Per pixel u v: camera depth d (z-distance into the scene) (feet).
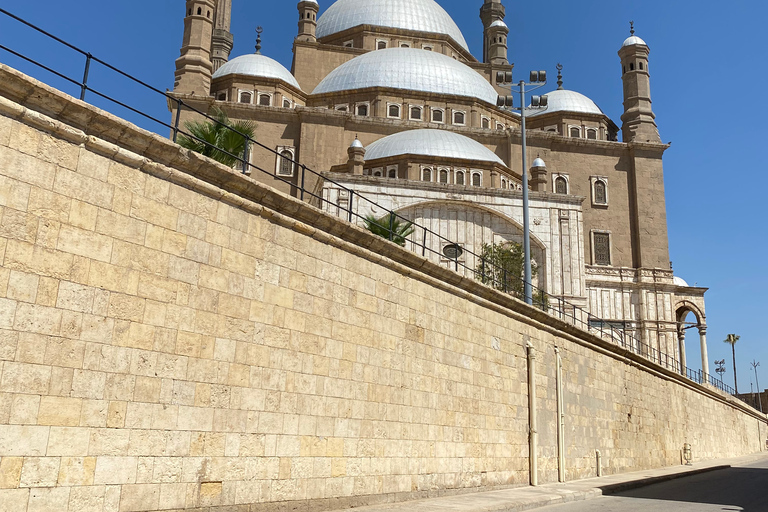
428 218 161.58
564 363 83.46
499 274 143.33
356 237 50.57
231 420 39.09
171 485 35.35
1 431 28.66
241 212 41.57
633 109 222.48
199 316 38.04
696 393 147.13
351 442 47.85
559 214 168.04
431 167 175.01
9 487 28.68
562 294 163.73
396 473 52.13
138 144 35.86
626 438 101.96
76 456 31.27
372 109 210.38
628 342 197.47
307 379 44.73
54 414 30.63
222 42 290.97
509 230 165.58
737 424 191.72
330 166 190.70
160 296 36.06
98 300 33.04
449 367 60.44
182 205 37.96
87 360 32.22
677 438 128.26
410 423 54.34
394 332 53.78
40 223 31.01
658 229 208.64
